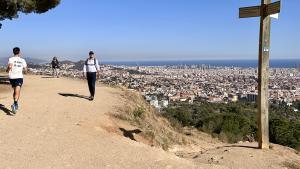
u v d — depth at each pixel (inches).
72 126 429.1
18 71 471.8
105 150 357.1
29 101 574.6
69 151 342.0
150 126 565.9
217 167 361.7
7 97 614.2
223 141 687.7
